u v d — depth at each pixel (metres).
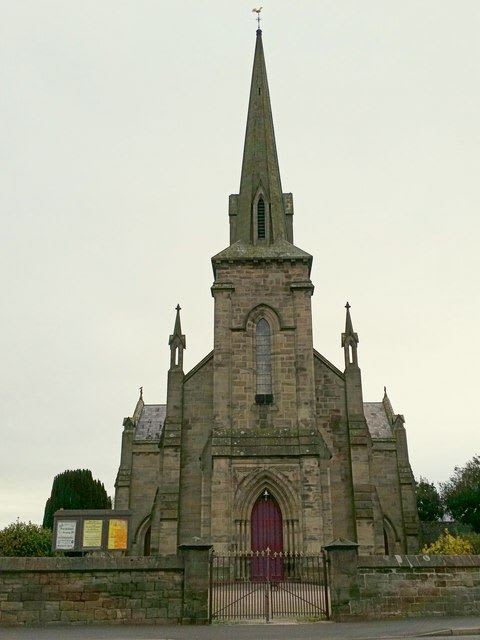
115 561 22.67
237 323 40.44
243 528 35.62
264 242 44.22
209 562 23.16
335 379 41.22
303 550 34.84
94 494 69.75
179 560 22.81
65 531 30.28
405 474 55.00
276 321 40.50
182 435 39.97
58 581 22.28
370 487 38.12
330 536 35.94
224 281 41.50
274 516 36.72
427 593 23.25
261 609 25.59
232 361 39.53
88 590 22.28
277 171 48.72
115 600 22.25
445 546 40.50
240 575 34.78
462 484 79.12
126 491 56.00
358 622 22.08
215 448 37.03
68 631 20.31
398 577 23.30
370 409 62.75
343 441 39.81
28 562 22.38
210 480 37.41
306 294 40.94
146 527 54.75
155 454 56.66
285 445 37.22
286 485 36.34
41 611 21.97
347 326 42.50
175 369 41.28
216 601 27.97
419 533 54.25
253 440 37.38
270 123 50.59
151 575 22.58
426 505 87.12
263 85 51.97
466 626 20.17
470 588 23.58
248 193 46.34
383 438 56.59
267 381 39.59
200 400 40.81
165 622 22.08
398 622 21.78
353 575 23.00
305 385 38.66
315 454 36.66
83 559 22.61
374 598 22.98
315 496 35.84
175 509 37.62
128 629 20.78
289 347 39.78
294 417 38.16
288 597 28.14
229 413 38.19
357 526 37.12
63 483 68.12
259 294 41.22
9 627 21.45
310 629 20.33
